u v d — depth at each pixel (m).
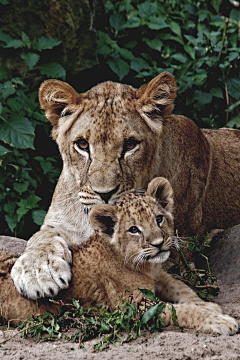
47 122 14.60
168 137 10.49
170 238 8.62
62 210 10.09
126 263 8.44
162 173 10.28
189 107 16.91
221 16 18.72
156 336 7.31
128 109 9.08
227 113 16.84
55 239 9.07
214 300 9.32
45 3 14.74
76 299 8.39
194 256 10.96
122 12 17.58
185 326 7.88
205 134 12.95
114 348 7.15
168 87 9.50
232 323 7.74
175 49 17.91
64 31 15.00
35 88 14.95
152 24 17.23
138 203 8.45
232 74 17.27
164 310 7.99
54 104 9.66
